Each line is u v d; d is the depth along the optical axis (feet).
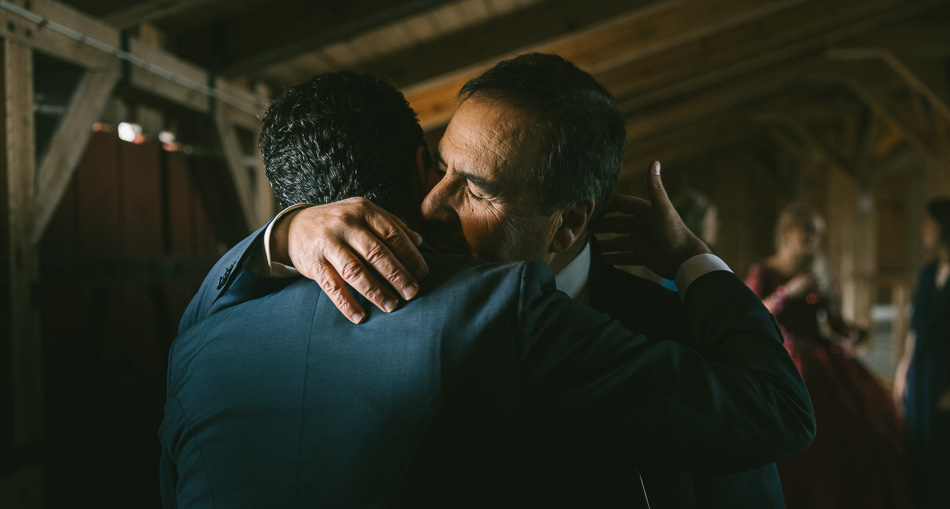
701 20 15.60
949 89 19.43
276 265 2.29
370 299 2.02
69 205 8.12
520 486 2.01
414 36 13.01
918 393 10.31
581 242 2.93
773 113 31.01
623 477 2.36
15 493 6.41
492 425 1.95
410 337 1.96
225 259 2.54
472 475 1.95
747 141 40.75
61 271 7.91
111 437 8.52
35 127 7.42
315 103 2.50
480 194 2.36
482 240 2.42
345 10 10.23
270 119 2.63
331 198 2.53
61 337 7.83
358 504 1.86
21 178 6.50
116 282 8.85
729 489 2.56
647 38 15.72
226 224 11.29
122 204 9.12
